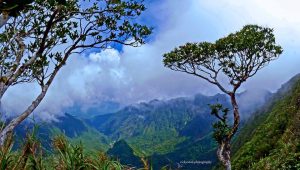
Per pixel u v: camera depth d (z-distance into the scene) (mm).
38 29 13000
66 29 13539
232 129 30719
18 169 4352
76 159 4742
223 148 30641
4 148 4379
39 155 4570
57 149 4785
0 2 4156
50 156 4742
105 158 5012
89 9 13820
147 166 4859
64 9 13109
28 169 4461
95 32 14117
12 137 4484
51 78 12523
